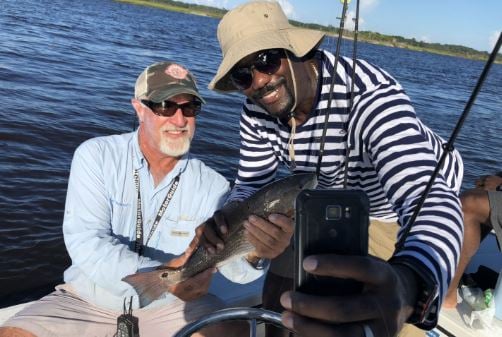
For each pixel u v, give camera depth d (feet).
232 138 36.19
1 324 8.76
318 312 2.68
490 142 47.47
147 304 8.41
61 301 9.03
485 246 12.27
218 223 7.76
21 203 20.62
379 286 2.79
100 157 9.11
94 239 8.77
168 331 8.97
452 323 8.32
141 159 9.23
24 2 163.22
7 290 15.87
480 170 37.55
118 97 44.01
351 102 6.73
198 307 9.32
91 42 86.33
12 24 90.58
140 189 9.29
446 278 3.84
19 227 19.06
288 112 7.34
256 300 10.22
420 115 56.70
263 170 9.01
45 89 41.81
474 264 11.23
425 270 3.67
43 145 27.30
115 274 8.62
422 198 4.26
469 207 9.19
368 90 6.64
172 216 9.45
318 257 2.76
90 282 8.95
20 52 60.23
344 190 3.10
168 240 9.47
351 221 2.99
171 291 9.11
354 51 6.51
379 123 6.32
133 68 65.10
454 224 4.40
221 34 7.51
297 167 7.94
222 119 42.14
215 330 8.64
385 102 6.42
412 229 4.36
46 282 16.52
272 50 6.89
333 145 7.28
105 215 9.10
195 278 8.43
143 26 153.38
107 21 146.82
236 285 10.57
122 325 8.23
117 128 33.35
